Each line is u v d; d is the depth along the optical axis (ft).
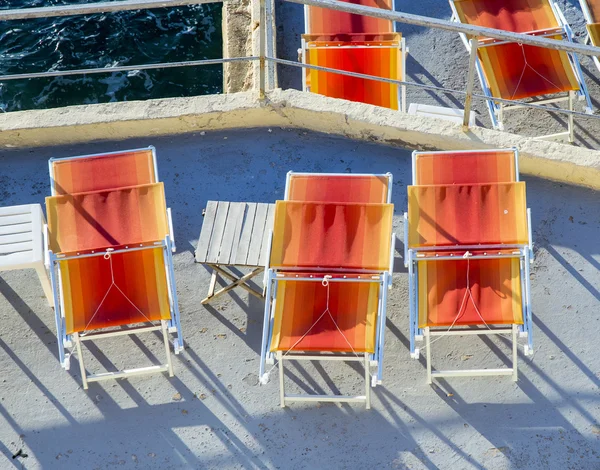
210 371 19.11
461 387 18.69
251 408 18.58
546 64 25.70
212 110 22.18
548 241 20.63
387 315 19.79
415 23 18.48
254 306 20.01
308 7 27.94
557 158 21.07
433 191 19.10
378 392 18.70
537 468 17.61
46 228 19.36
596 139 26.61
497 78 25.64
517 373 18.76
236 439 18.20
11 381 19.03
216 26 41.42
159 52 40.34
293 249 18.54
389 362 19.12
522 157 21.26
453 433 18.11
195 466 17.88
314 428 18.28
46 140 22.52
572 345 19.15
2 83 38.68
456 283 18.37
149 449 18.11
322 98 22.31
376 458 17.87
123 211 18.99
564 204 21.20
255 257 19.29
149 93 39.06
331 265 18.40
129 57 40.16
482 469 17.65
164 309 18.21
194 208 21.54
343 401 18.52
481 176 19.60
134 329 18.26
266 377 17.70
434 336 19.39
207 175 22.04
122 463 17.94
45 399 18.78
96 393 18.84
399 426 18.24
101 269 18.53
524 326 18.01
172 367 19.11
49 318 19.89
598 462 17.65
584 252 20.43
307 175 19.63
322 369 19.11
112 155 19.90
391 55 26.32
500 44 26.04
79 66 39.78
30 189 21.97
